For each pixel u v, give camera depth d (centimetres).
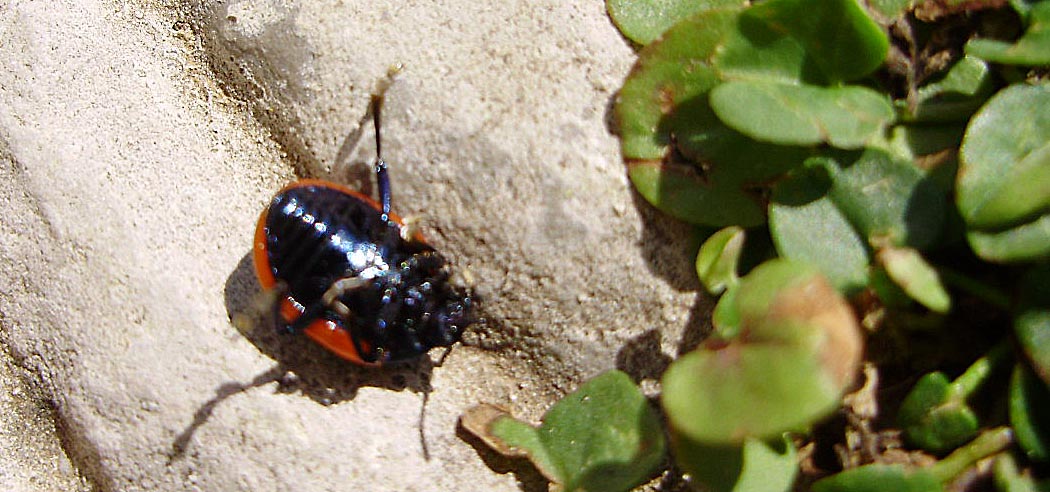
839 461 11
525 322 11
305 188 11
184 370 11
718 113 10
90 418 11
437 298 11
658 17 11
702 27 11
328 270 11
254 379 11
